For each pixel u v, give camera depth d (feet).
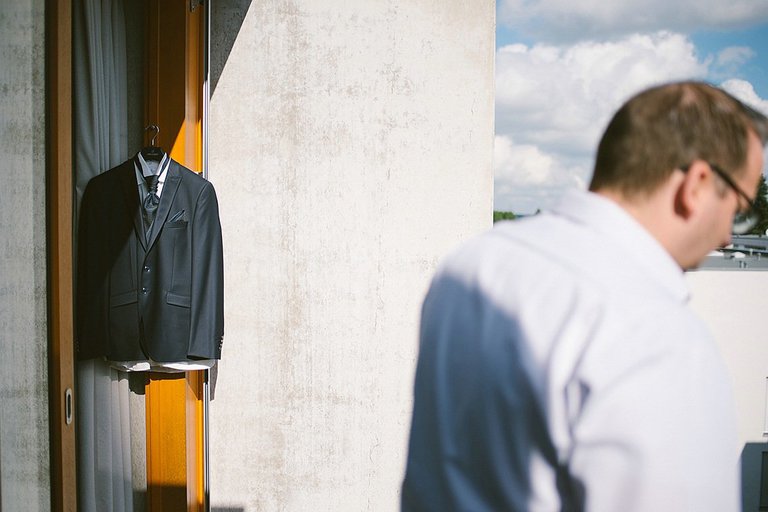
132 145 8.90
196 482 9.98
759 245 71.46
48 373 5.22
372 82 10.10
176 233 8.27
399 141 10.16
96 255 7.84
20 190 4.82
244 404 10.37
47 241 5.20
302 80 10.08
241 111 10.10
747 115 2.55
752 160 2.53
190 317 8.38
